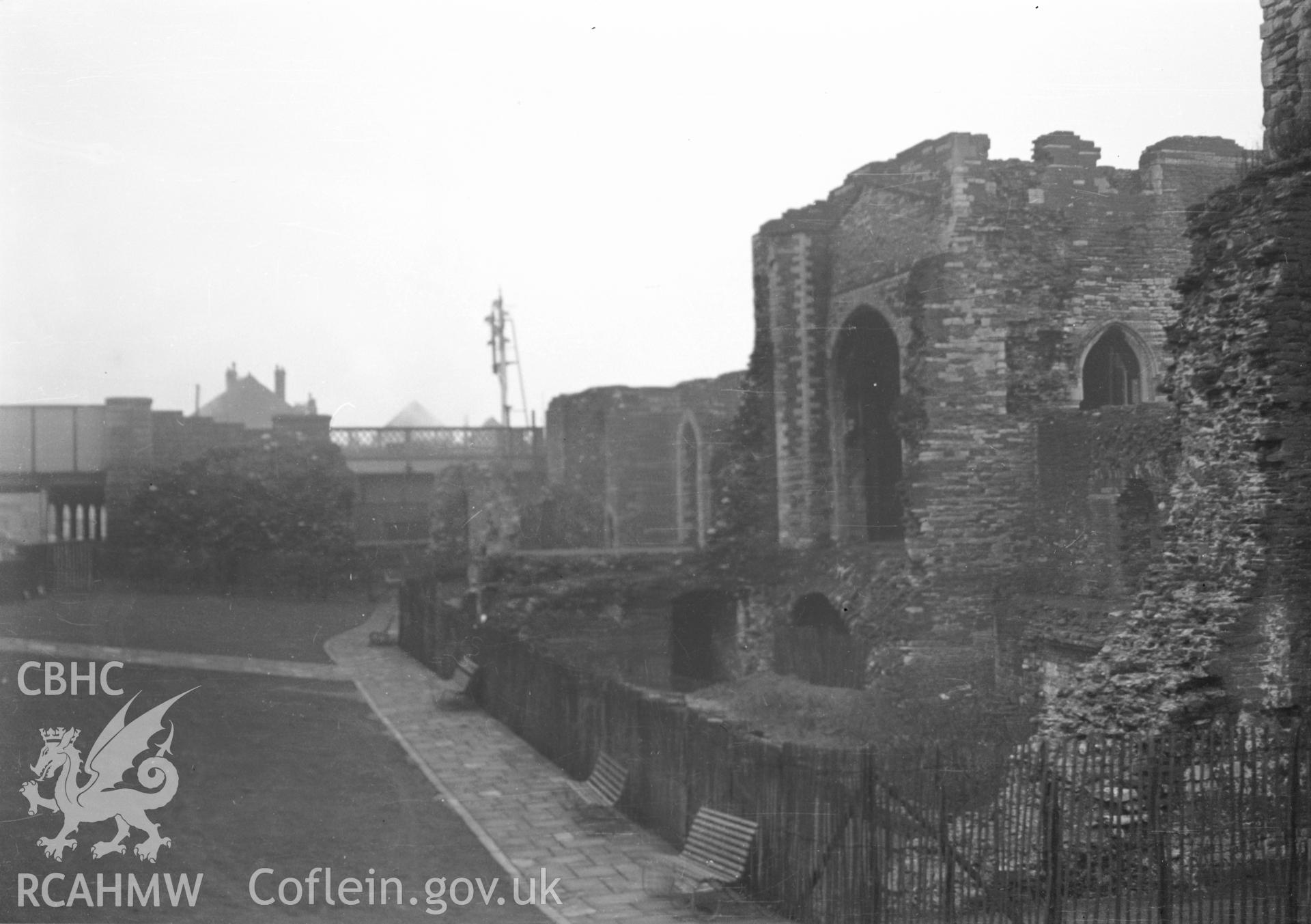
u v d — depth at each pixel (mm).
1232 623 11414
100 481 18844
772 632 23250
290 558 21062
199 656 16781
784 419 24109
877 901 9633
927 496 18969
